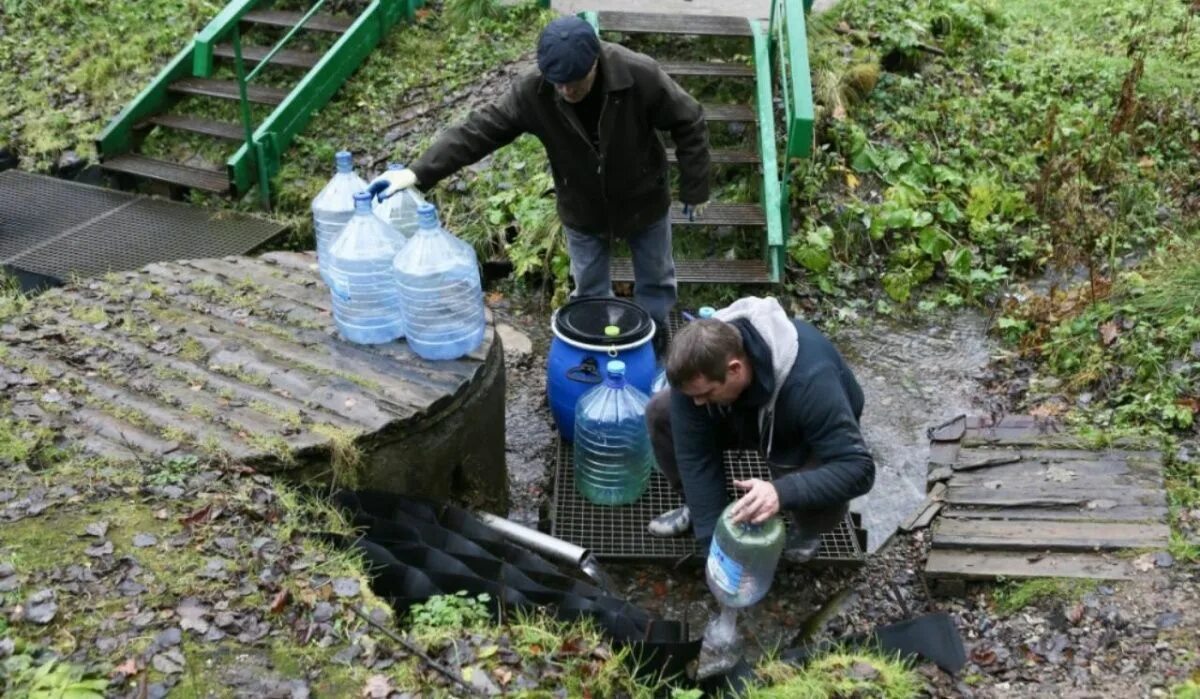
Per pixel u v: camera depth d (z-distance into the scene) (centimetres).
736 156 607
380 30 751
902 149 667
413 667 259
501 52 731
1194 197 649
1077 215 615
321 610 271
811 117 532
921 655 320
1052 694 297
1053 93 723
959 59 746
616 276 573
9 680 241
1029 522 374
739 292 586
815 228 614
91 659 249
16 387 349
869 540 420
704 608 379
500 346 414
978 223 629
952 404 509
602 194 430
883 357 551
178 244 619
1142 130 696
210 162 701
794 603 379
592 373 422
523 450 477
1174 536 355
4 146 725
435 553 311
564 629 290
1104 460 402
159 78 724
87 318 399
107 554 281
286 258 466
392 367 375
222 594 273
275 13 774
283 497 310
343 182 422
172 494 304
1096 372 479
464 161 413
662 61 650
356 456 331
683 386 284
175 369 367
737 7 721
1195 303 490
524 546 376
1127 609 325
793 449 318
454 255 369
